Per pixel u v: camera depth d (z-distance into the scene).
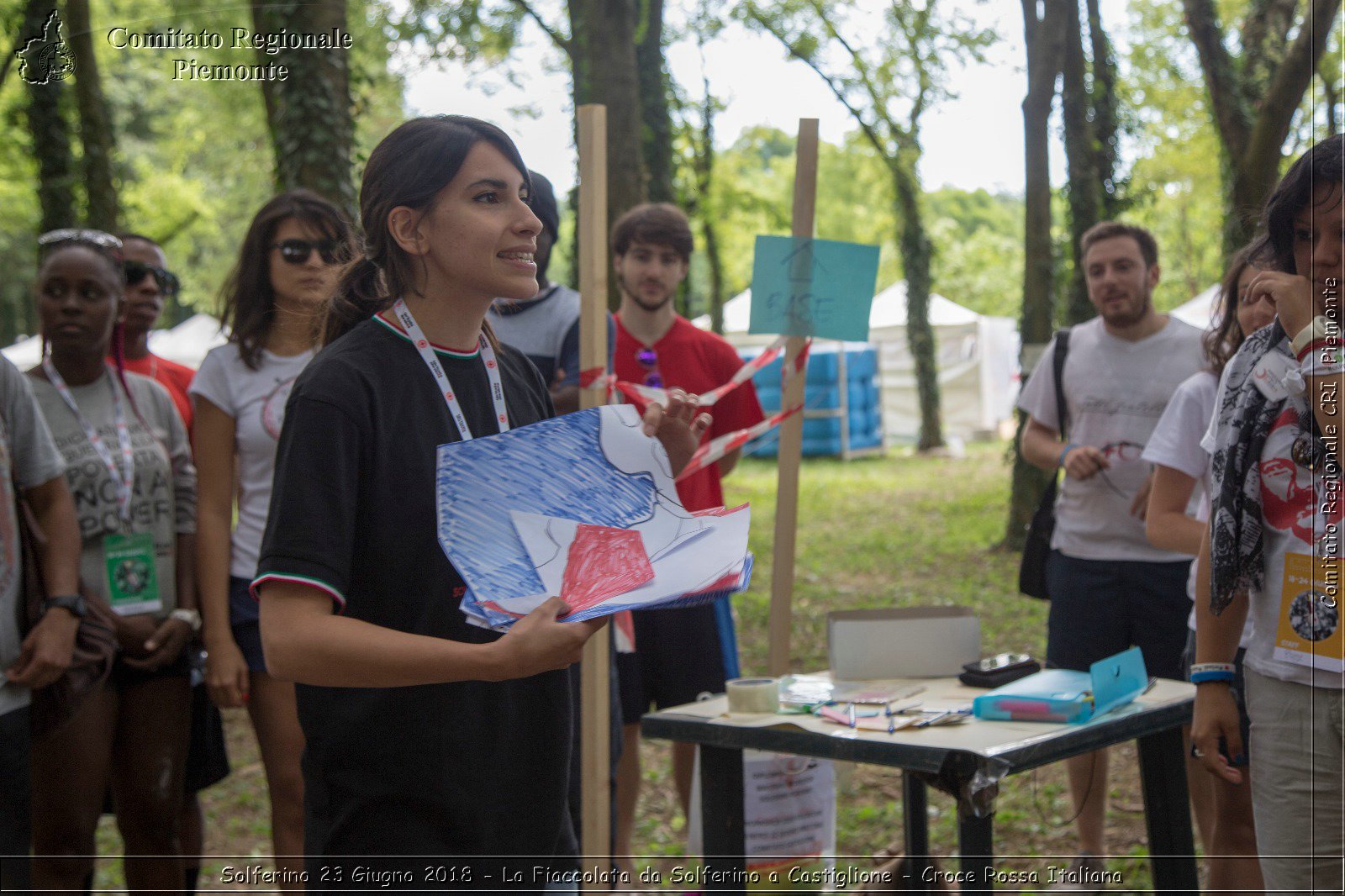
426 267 1.69
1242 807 2.92
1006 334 24.81
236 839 4.62
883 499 15.43
